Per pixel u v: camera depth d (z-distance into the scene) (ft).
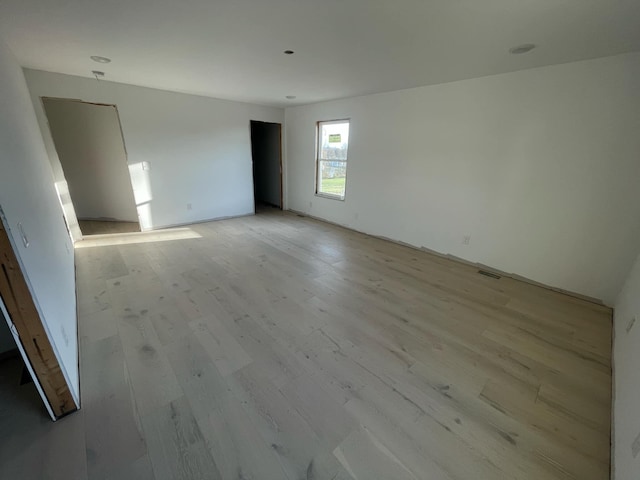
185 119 16.07
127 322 7.62
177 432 4.69
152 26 6.97
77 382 5.50
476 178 11.50
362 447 4.54
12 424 4.75
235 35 7.39
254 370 6.07
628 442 4.04
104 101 13.30
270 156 23.06
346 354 6.64
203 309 8.33
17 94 8.06
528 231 10.47
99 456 4.29
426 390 5.70
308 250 13.69
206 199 18.13
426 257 13.19
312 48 8.23
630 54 7.79
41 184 8.06
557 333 7.69
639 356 4.99
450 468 4.27
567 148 9.20
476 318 8.30
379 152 14.90
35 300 4.26
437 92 12.05
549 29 6.51
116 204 17.85
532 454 4.51
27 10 6.18
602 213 8.87
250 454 4.38
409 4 5.64
